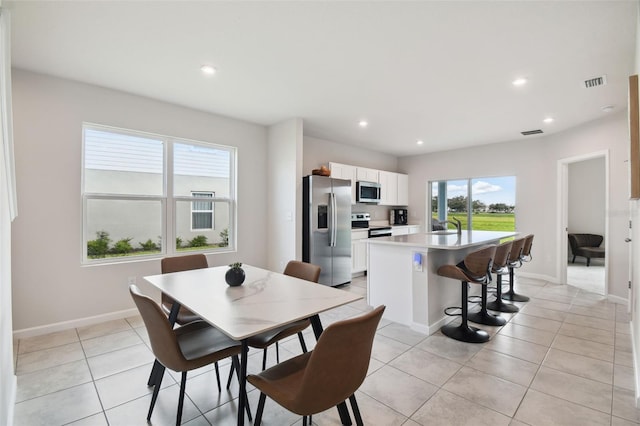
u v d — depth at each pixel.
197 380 2.19
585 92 3.31
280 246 4.52
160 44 2.41
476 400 1.93
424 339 2.85
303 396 1.20
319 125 4.65
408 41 2.35
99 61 2.67
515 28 2.17
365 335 1.25
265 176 4.68
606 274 4.07
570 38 2.29
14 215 1.82
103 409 1.85
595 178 7.17
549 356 2.50
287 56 2.59
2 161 1.42
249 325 1.35
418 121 4.41
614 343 2.73
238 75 2.95
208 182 4.15
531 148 5.35
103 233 3.33
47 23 2.12
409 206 7.11
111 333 2.95
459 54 2.54
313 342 2.80
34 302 2.88
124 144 3.46
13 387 1.92
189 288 1.97
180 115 3.79
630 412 1.81
